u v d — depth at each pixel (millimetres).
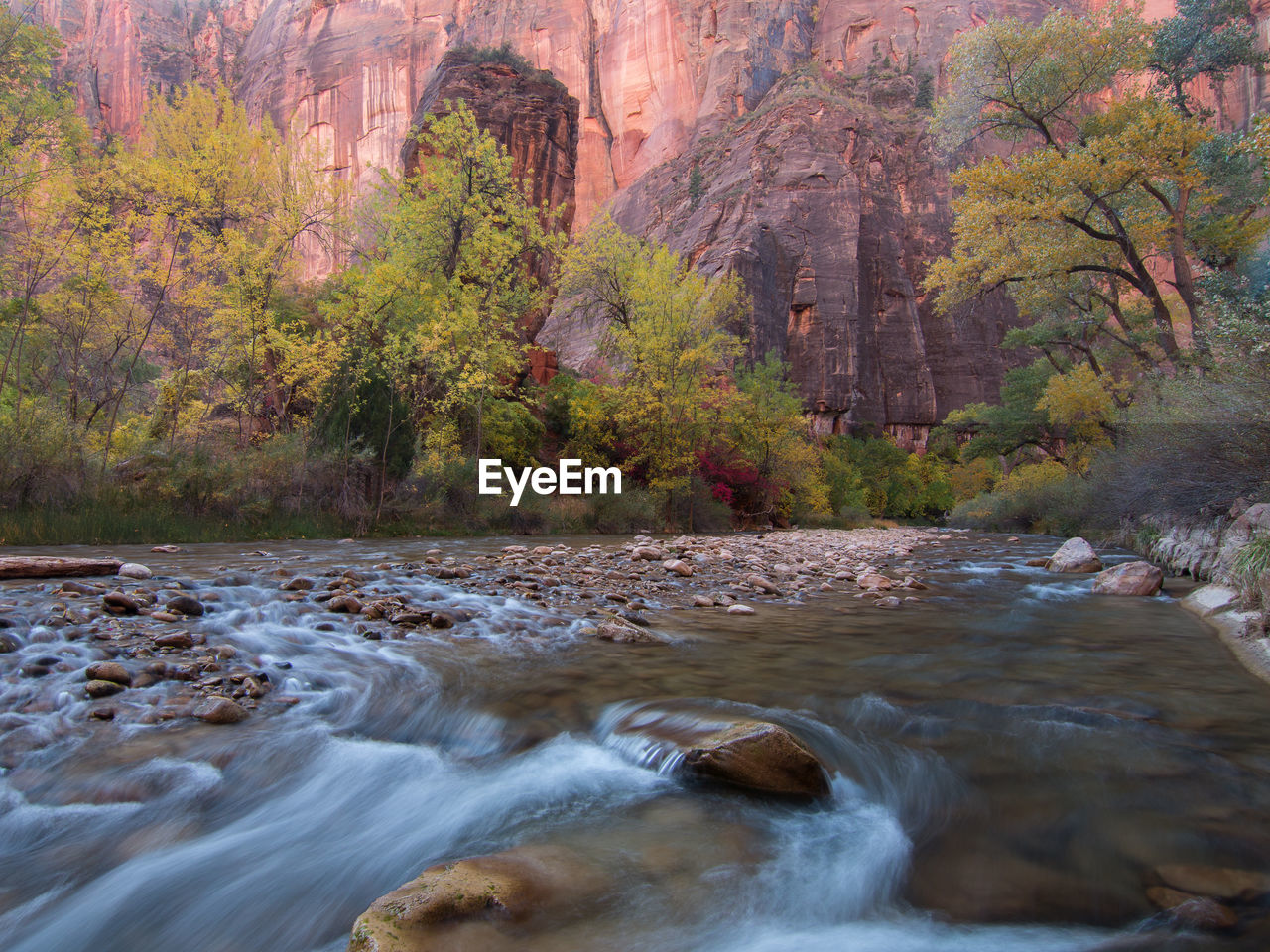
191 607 4375
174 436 13547
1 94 12805
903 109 93688
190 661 3465
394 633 4340
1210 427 8266
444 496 14352
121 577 5426
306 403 15359
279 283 15055
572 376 28641
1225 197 18609
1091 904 1681
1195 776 2348
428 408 15773
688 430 20516
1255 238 16781
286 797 2365
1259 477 7648
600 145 112562
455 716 3016
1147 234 15531
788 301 74125
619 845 1992
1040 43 16938
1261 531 6246
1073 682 3512
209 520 10742
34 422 10008
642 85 110438
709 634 4785
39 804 2248
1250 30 17984
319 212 15266
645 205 102562
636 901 1707
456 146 18625
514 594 5859
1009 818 2102
